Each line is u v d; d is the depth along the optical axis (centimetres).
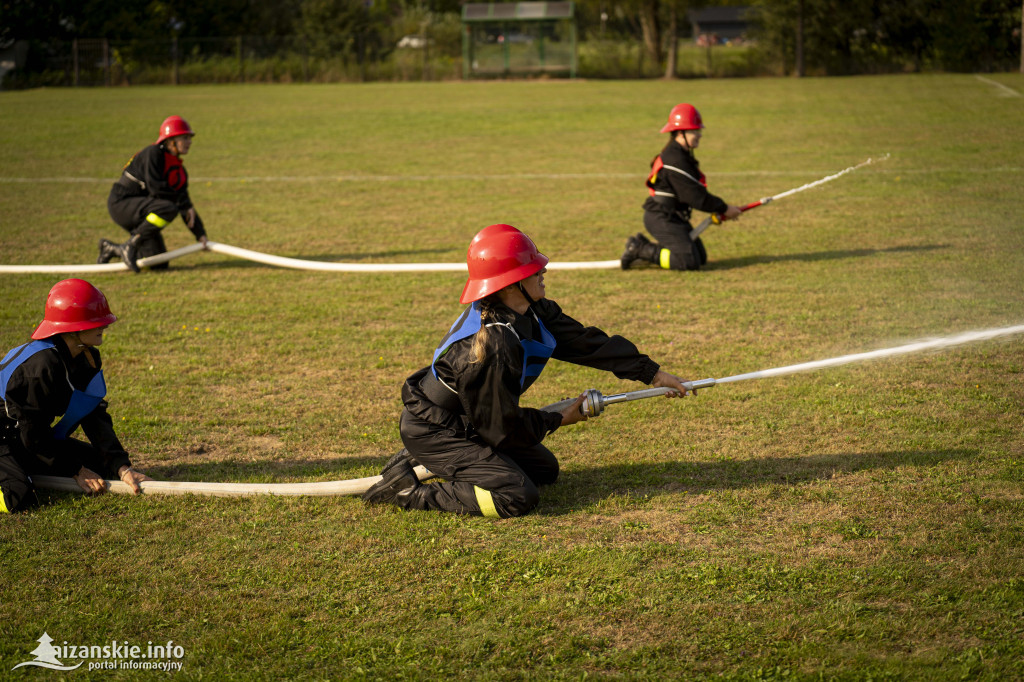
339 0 4191
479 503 379
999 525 361
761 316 671
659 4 3906
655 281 786
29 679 284
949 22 3347
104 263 870
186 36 4353
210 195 1294
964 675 274
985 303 679
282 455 456
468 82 3812
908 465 418
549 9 3906
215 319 701
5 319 695
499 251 355
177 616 317
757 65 3778
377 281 811
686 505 388
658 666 284
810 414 486
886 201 1109
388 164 1565
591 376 565
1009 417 471
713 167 1427
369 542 365
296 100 2911
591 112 2372
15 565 350
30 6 3694
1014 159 1372
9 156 1673
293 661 291
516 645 296
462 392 355
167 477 432
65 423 402
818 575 329
